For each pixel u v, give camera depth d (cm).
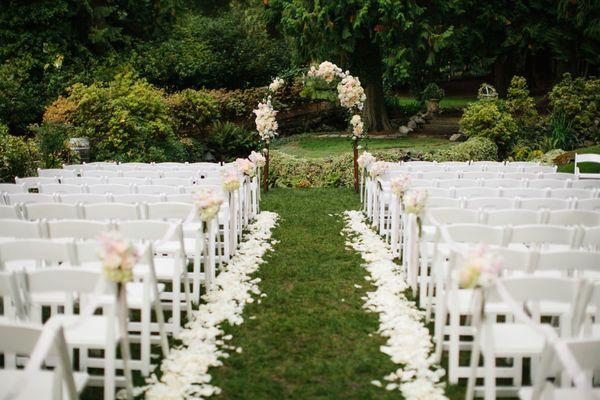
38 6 1797
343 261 631
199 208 492
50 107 1443
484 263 292
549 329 247
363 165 888
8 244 341
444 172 809
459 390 354
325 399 342
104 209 490
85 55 1888
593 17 1817
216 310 478
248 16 2217
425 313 474
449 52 1956
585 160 966
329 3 1634
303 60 1839
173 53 1978
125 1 2042
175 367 374
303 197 1053
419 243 524
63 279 290
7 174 1024
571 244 400
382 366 384
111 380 314
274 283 556
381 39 1655
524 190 626
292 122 2041
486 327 303
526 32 1977
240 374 373
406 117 2284
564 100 1506
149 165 945
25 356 392
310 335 434
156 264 462
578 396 266
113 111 1356
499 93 2289
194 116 1670
